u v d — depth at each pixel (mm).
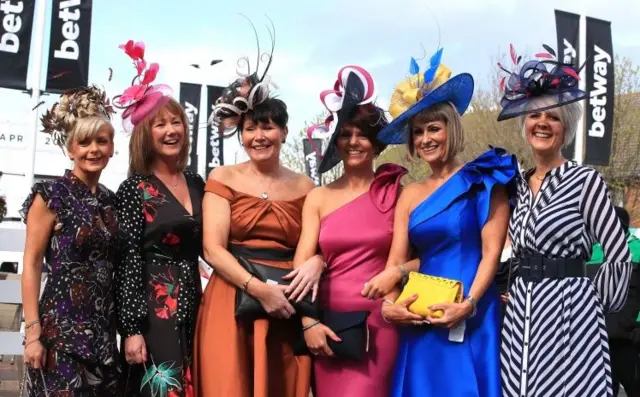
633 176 23047
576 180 3314
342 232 3779
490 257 3482
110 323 3666
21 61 9312
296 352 3803
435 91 3543
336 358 3730
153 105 3828
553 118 3393
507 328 3436
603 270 3277
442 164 3680
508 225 3547
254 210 3816
